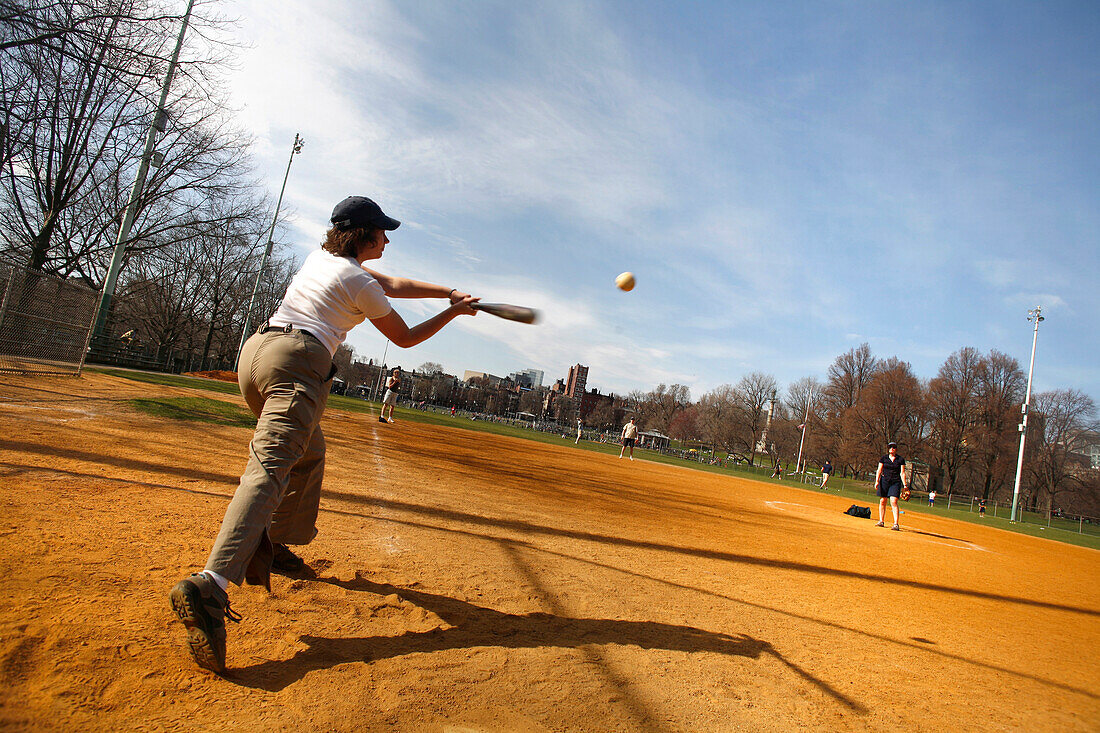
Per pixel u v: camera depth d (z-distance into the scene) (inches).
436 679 84.1
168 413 317.4
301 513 115.0
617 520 271.6
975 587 244.8
